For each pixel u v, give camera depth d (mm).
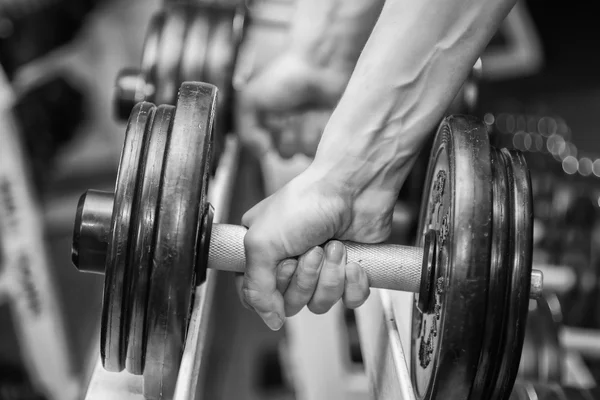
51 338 1342
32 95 1693
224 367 1570
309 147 1124
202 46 1098
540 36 2816
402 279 834
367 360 993
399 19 819
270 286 825
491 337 789
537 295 850
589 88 2545
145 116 792
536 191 1453
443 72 824
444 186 826
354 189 835
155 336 773
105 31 1925
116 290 768
